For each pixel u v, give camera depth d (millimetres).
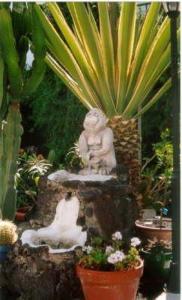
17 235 4297
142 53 5172
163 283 4398
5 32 5125
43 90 8133
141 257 4527
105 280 3443
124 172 4496
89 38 5148
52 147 8047
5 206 5598
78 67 5410
